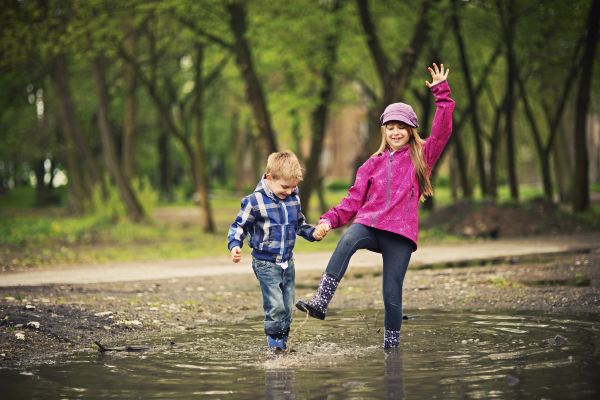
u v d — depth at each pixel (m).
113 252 21.62
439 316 9.08
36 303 9.78
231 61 38.97
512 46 32.38
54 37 28.17
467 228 25.69
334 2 29.19
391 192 7.03
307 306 6.88
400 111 7.14
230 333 8.34
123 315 9.39
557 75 35.50
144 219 34.81
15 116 49.00
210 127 70.44
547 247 19.89
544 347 6.78
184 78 48.66
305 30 28.39
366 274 14.62
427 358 6.50
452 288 11.63
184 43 35.78
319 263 17.42
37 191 70.44
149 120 61.12
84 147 38.50
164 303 10.59
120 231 29.98
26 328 8.26
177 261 18.81
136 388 5.65
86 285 12.62
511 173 34.38
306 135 48.03
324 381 5.73
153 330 8.66
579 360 6.12
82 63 41.06
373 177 7.16
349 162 88.00
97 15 27.97
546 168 36.09
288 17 27.77
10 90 42.41
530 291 10.84
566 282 11.79
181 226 36.69
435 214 28.34
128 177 38.91
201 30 29.98
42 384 5.86
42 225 31.98
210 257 20.28
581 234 24.50
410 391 5.29
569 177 41.88
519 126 48.75
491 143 38.53
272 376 5.98
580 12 28.64
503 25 30.67
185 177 100.44
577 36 30.39
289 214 7.31
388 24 34.16
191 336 8.17
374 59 27.12
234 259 7.15
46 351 7.41
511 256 17.56
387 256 7.09
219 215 49.00
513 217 26.00
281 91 35.94
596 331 7.60
